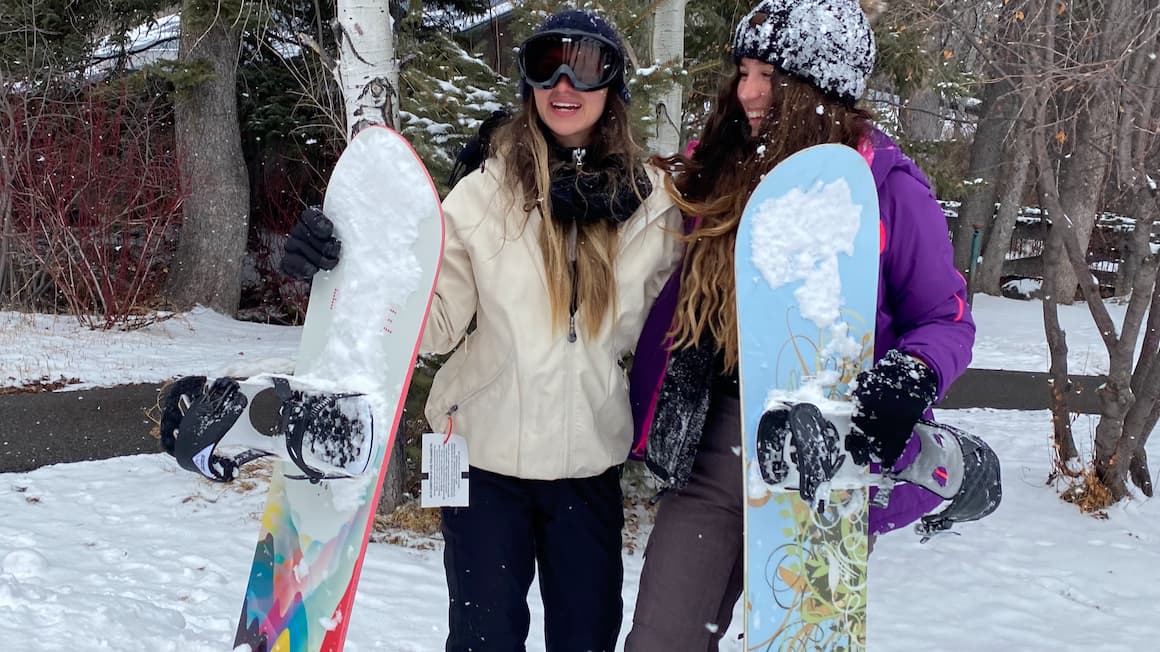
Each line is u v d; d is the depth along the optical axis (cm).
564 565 193
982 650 312
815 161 175
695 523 184
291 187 1249
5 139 980
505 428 184
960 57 824
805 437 153
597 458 188
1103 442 477
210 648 266
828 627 174
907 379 156
